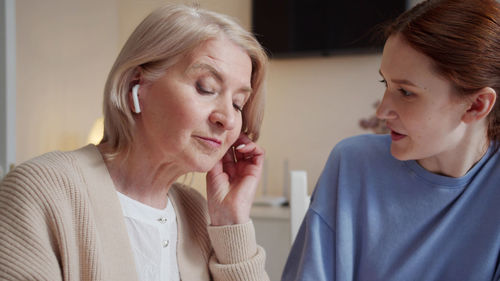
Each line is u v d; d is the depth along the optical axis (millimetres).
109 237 752
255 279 901
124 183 824
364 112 2650
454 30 755
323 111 2717
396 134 862
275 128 2791
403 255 984
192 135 772
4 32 1665
